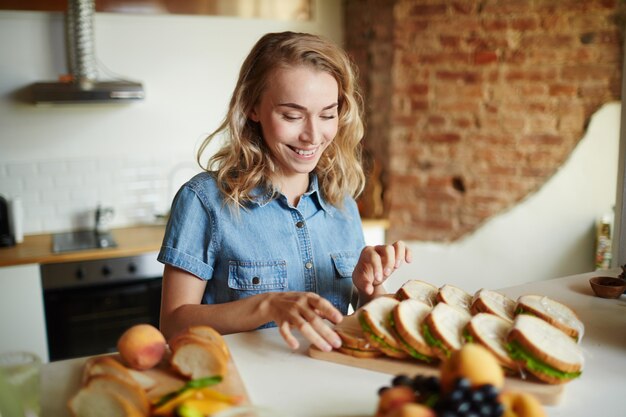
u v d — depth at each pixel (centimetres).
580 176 262
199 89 321
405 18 287
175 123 320
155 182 321
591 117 256
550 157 267
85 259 267
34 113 297
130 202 320
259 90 124
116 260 272
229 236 129
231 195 128
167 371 89
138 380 84
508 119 272
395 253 122
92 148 309
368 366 93
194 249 128
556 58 258
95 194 313
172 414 73
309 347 99
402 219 304
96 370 82
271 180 134
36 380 80
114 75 305
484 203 284
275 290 131
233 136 131
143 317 282
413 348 91
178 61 315
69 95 267
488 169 280
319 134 122
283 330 99
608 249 255
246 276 129
